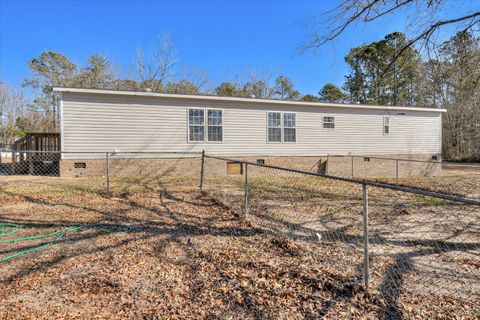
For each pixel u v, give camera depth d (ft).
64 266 10.88
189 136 40.06
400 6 18.01
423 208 22.30
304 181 37.73
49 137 40.16
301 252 12.62
